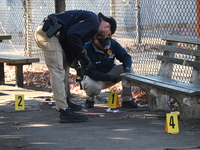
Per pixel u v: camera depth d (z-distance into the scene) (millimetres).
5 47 35312
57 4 18875
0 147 10227
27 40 28500
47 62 12711
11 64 20906
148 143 10391
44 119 13398
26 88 20859
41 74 24328
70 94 17906
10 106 15805
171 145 10188
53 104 15383
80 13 12602
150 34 25984
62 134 11383
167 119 11484
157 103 14602
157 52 22906
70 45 12539
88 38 12680
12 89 20547
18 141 10742
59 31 12578
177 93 12703
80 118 12852
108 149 9914
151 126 12227
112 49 14836
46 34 12492
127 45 25891
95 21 12430
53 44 12555
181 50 14227
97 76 14352
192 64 13711
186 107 12680
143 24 26453
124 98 15234
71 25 12609
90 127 12172
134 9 27031
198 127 12047
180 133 11391
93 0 30594
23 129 12047
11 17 37688
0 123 12914
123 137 10984
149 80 13688
